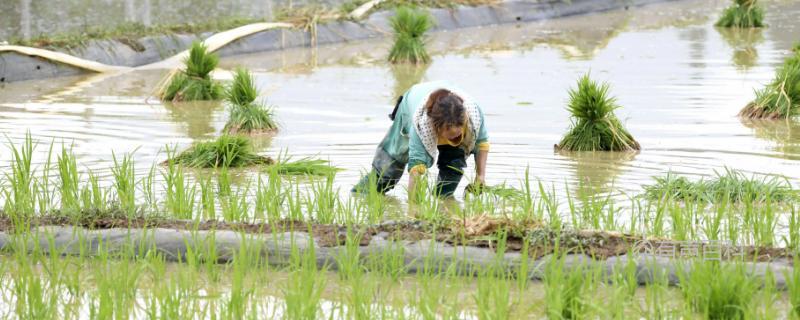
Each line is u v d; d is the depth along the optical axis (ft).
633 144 45.21
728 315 23.65
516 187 37.55
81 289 26.94
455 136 33.55
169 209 33.71
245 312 24.84
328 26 86.33
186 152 43.27
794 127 49.55
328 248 28.89
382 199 34.99
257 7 95.86
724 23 90.99
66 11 91.45
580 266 24.89
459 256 28.12
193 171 41.24
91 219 31.42
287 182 38.58
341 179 39.22
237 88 51.26
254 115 50.31
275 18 87.10
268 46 81.15
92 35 74.18
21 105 57.67
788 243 28.78
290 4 90.48
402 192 37.58
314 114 54.65
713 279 24.13
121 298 25.25
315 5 96.02
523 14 97.55
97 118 53.88
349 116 53.98
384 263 27.14
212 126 52.01
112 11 92.07
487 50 79.61
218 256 29.35
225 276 28.14
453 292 26.48
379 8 92.27
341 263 27.99
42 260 28.12
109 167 41.73
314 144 46.83
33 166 41.88
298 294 24.59
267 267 28.19
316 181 38.75
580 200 35.50
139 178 39.60
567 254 27.84
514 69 69.46
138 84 65.87
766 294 24.38
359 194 35.55
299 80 66.64
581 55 75.72
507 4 97.35
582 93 45.50
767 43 80.33
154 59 74.95
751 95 58.34
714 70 67.46
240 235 29.73
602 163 42.16
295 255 27.53
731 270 24.89
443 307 25.45
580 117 45.52
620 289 24.54
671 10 104.53
